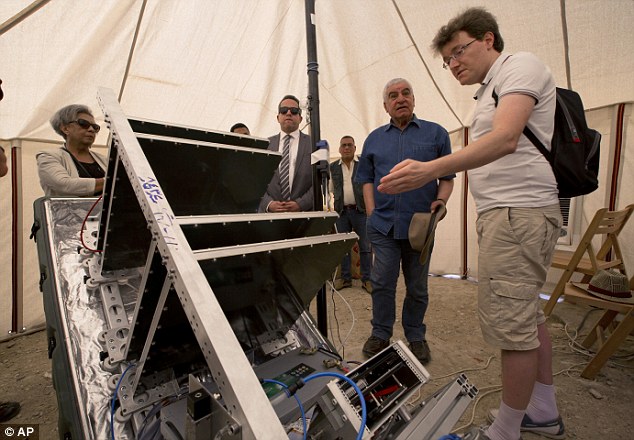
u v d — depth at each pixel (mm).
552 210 1077
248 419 456
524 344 1057
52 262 1196
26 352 2377
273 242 778
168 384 911
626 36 2172
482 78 1203
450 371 1895
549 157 1077
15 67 2127
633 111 2691
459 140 3854
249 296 853
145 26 2320
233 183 1119
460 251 4062
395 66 3164
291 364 1060
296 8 2684
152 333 730
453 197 4059
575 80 2625
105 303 1094
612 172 2830
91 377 899
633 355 2025
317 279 1015
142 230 1075
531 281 1062
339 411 660
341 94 3682
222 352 512
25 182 2629
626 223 2818
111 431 792
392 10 2605
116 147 837
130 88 2740
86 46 2236
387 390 766
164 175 951
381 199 1963
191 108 3172
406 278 2008
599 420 1464
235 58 2877
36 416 1630
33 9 1858
